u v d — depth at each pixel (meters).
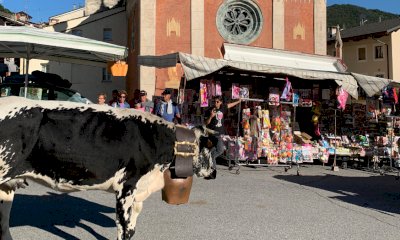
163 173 5.17
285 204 8.73
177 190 5.23
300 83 16.70
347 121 17.31
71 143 4.52
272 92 14.25
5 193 4.75
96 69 34.81
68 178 4.63
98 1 41.75
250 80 16.73
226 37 23.73
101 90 34.78
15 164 4.36
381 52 42.97
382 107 16.27
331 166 15.63
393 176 13.92
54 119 4.53
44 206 7.75
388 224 7.46
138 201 5.04
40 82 13.38
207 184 10.73
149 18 22.73
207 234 6.36
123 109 4.97
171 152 5.04
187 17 23.23
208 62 12.93
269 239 6.23
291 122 15.77
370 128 16.88
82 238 5.97
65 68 34.66
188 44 23.14
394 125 16.03
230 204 8.48
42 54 11.32
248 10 24.25
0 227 4.74
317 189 10.77
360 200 9.59
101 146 4.64
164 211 7.70
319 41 24.98
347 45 46.09
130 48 29.58
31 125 4.39
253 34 24.17
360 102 17.86
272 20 24.42
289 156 14.06
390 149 15.23
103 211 7.55
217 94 13.42
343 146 15.49
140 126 4.89
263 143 13.97
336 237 6.49
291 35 24.69
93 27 34.44
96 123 4.69
